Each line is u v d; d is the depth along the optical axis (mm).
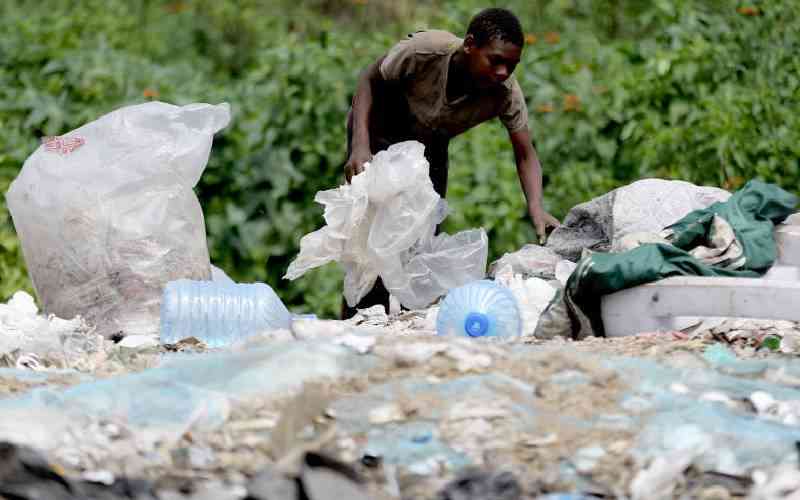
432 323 18688
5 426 11820
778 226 19156
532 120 27953
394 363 13102
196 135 19953
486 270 23453
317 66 27750
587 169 27703
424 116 21469
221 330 17906
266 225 27281
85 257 19250
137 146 19672
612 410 12250
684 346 14969
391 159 19797
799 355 14852
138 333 19047
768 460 11336
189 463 11492
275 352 13164
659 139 27656
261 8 48500
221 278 22031
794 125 29359
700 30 30203
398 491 11109
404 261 20828
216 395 12414
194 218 20047
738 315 16500
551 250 22125
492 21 20359
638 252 17172
